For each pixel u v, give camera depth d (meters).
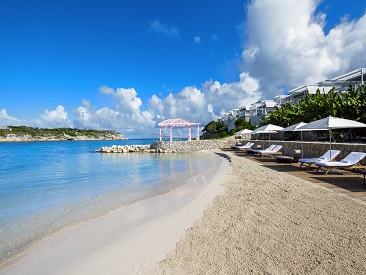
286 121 32.09
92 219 7.37
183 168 19.66
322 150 15.48
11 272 4.51
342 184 9.00
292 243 4.63
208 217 6.53
